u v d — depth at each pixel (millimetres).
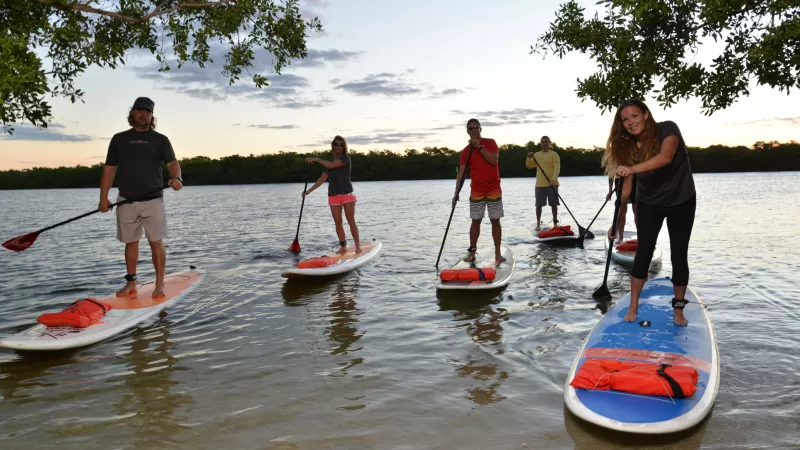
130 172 5242
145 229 5395
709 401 2766
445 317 5020
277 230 13359
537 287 6156
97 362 3990
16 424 2980
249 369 3783
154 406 3186
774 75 4898
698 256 7879
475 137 7008
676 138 3615
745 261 7297
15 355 4191
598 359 3145
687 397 2793
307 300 5840
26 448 2703
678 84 5477
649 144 3701
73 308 4730
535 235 11000
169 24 7742
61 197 47781
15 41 4262
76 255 9508
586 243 9719
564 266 7438
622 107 3738
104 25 6949
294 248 9336
